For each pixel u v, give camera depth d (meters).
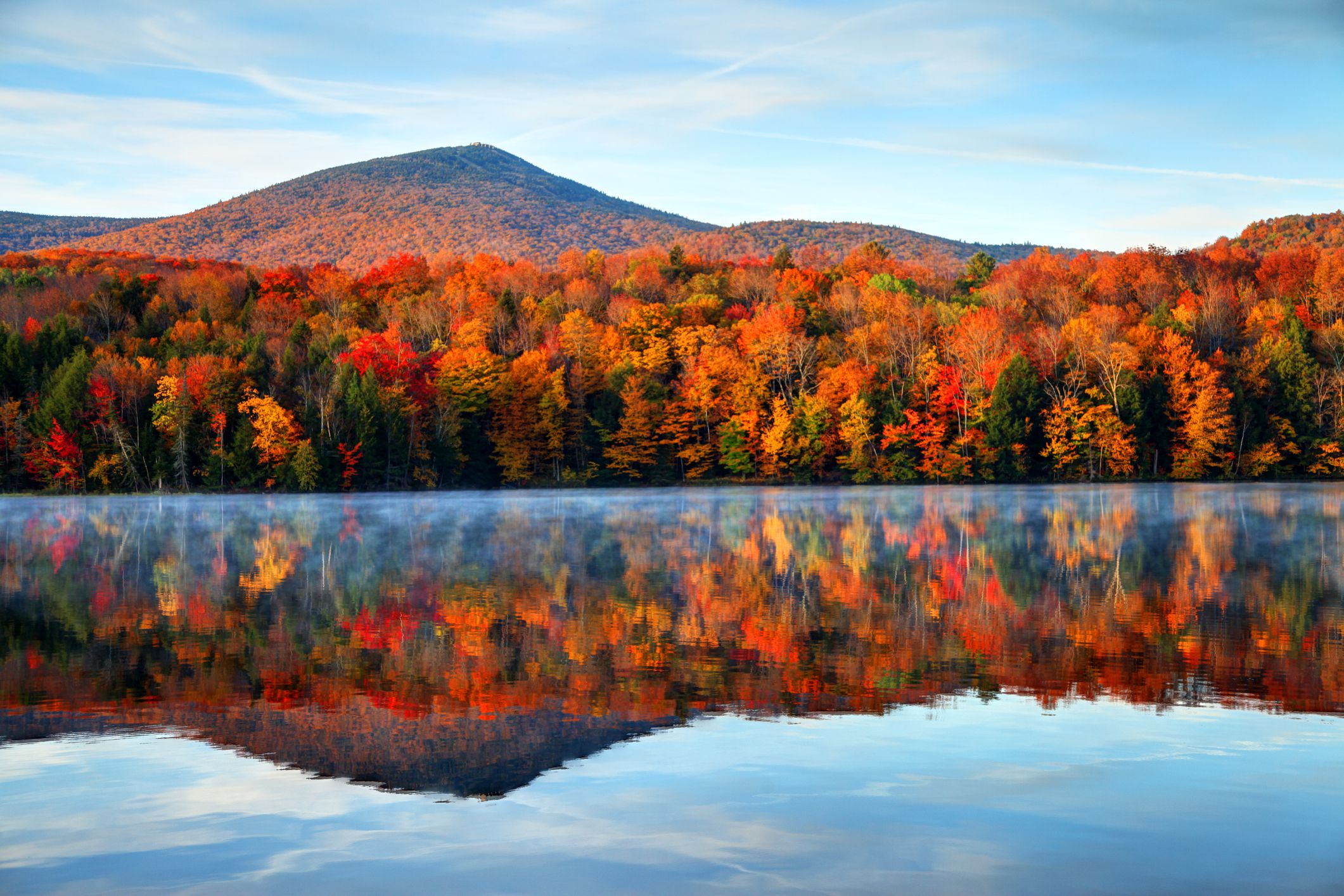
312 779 13.18
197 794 12.63
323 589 30.58
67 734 15.27
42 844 11.12
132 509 74.44
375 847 11.03
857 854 10.73
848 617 24.69
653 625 23.83
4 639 22.75
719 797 12.32
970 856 10.63
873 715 15.87
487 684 18.09
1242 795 12.20
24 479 96.12
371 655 20.66
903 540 44.53
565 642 21.83
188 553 42.50
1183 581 30.58
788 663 19.52
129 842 11.17
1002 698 16.81
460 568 35.44
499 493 96.00
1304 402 97.06
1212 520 53.97
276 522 60.44
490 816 11.84
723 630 22.98
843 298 127.25
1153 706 16.25
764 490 96.75
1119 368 96.69
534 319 124.56
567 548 42.19
